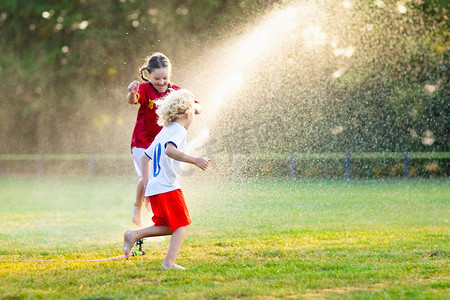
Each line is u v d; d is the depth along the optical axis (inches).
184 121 190.9
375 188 553.3
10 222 333.4
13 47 1000.9
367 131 659.4
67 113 971.3
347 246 227.6
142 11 862.5
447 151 680.4
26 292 151.5
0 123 1029.8
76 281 165.0
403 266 183.9
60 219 348.5
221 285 159.6
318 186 536.7
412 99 661.9
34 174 952.9
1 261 201.9
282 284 160.1
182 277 169.2
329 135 629.9
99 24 906.1
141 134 225.1
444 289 154.2
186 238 256.4
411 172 697.0
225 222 316.8
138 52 860.0
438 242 238.1
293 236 259.8
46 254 219.6
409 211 378.0
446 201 442.3
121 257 204.4
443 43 644.7
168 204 185.2
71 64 938.7
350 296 145.2
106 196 524.7
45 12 954.1
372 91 652.7
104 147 917.2
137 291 151.9
